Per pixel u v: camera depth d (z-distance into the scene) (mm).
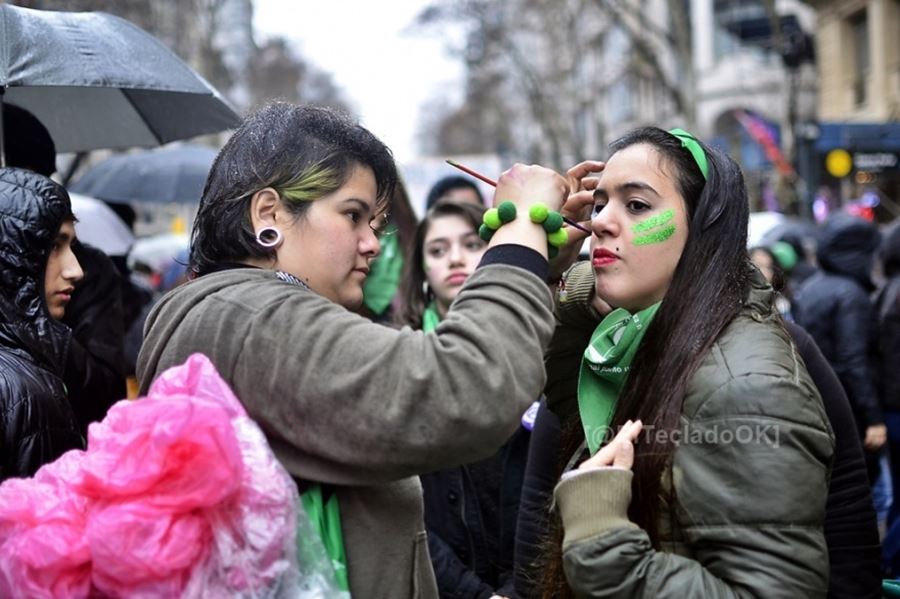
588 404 2045
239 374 1661
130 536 1461
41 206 2379
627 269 1928
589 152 40094
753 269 1964
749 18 28750
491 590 2885
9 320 2303
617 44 32625
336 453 1634
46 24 2928
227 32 34750
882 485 5941
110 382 3078
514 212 1769
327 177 1761
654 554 1690
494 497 3057
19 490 1580
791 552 1623
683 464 1725
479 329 1628
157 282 12328
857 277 5379
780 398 1683
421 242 3678
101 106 3805
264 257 1794
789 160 16375
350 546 1752
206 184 1857
